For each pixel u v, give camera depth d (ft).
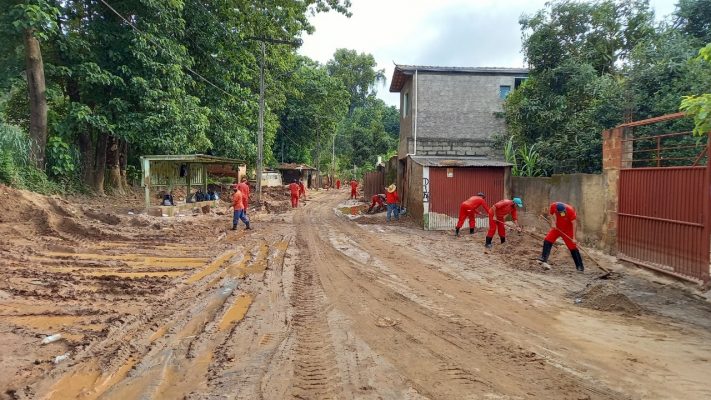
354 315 20.51
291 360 15.34
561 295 24.79
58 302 21.74
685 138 39.68
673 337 18.35
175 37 65.57
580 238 39.01
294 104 160.04
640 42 47.03
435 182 54.19
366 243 42.34
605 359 15.89
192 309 21.08
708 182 25.03
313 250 37.99
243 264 31.78
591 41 55.06
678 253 27.40
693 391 13.50
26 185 48.26
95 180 64.95
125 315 19.81
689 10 50.72
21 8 45.83
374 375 14.26
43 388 13.24
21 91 65.31
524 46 57.62
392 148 215.51
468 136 67.97
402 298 23.52
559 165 52.42
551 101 54.03
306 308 21.54
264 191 118.93
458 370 14.73
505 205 40.65
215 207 71.20
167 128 59.31
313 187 187.21
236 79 82.12
